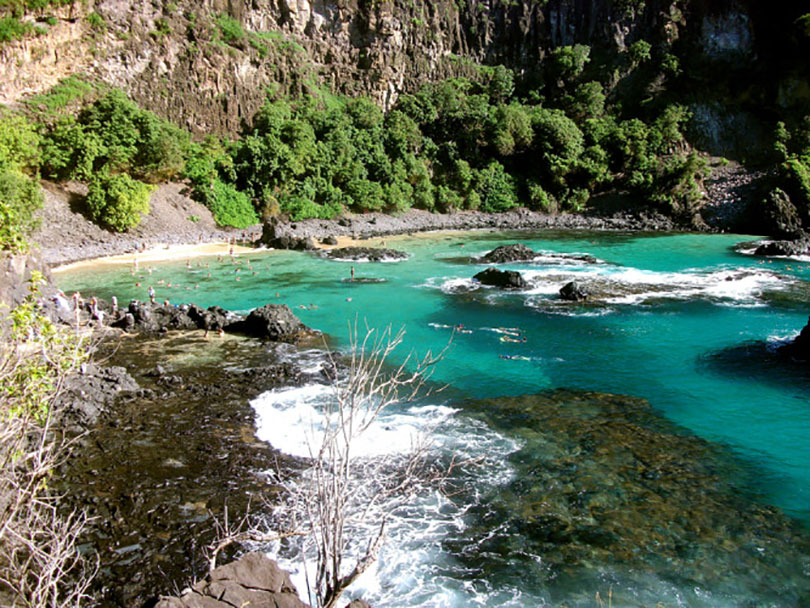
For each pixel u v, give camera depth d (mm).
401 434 21688
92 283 48312
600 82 110000
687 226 85312
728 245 69438
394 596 13984
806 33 93625
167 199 73250
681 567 14898
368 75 104500
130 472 19203
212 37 84812
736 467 19828
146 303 38531
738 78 102375
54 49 70500
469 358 30766
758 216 80625
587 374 28562
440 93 102875
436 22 111562
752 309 40125
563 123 98188
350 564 14922
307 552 15258
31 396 11945
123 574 14523
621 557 15297
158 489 18203
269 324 34281
